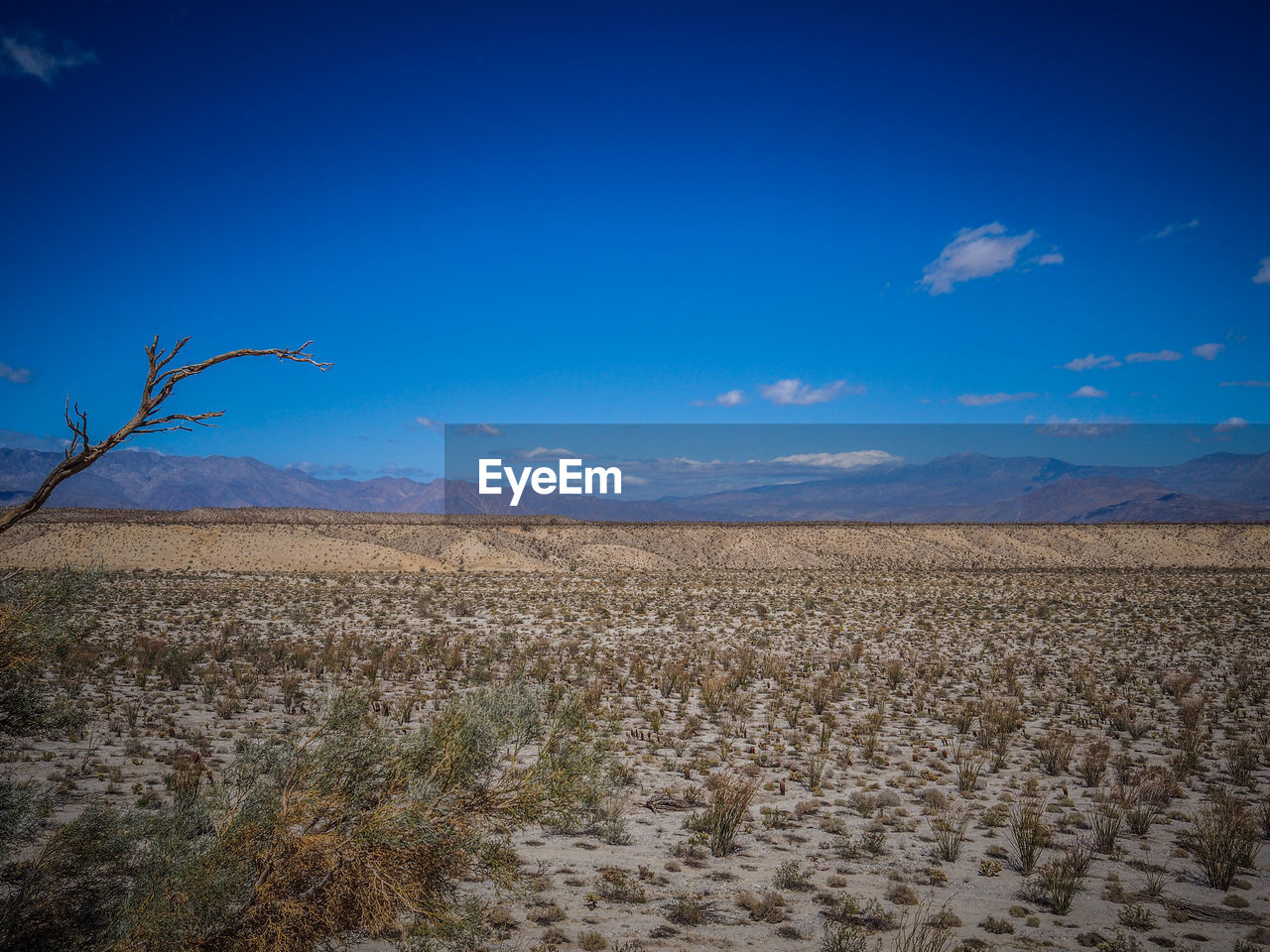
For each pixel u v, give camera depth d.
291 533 90.00
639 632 39.59
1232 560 106.31
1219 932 8.40
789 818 12.27
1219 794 13.80
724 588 64.44
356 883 5.76
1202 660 32.59
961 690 25.72
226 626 34.88
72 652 20.09
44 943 5.80
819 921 8.44
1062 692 25.61
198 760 13.77
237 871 5.59
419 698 20.97
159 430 5.34
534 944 7.55
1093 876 10.09
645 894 9.00
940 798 13.23
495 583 67.94
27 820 6.52
